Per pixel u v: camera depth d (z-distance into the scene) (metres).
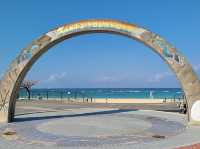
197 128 20.61
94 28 22.78
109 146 15.23
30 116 27.73
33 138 17.36
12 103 24.14
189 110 21.78
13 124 22.62
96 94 125.00
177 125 22.11
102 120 24.64
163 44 22.06
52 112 31.88
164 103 51.78
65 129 20.28
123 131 19.55
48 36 23.19
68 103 51.44
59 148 14.84
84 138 17.34
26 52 23.25
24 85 71.00
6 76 23.52
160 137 17.50
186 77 21.66
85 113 30.52
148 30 22.39
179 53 21.83
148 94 120.50
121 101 62.62
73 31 22.98
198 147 14.88
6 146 15.29
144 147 14.91
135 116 27.72
